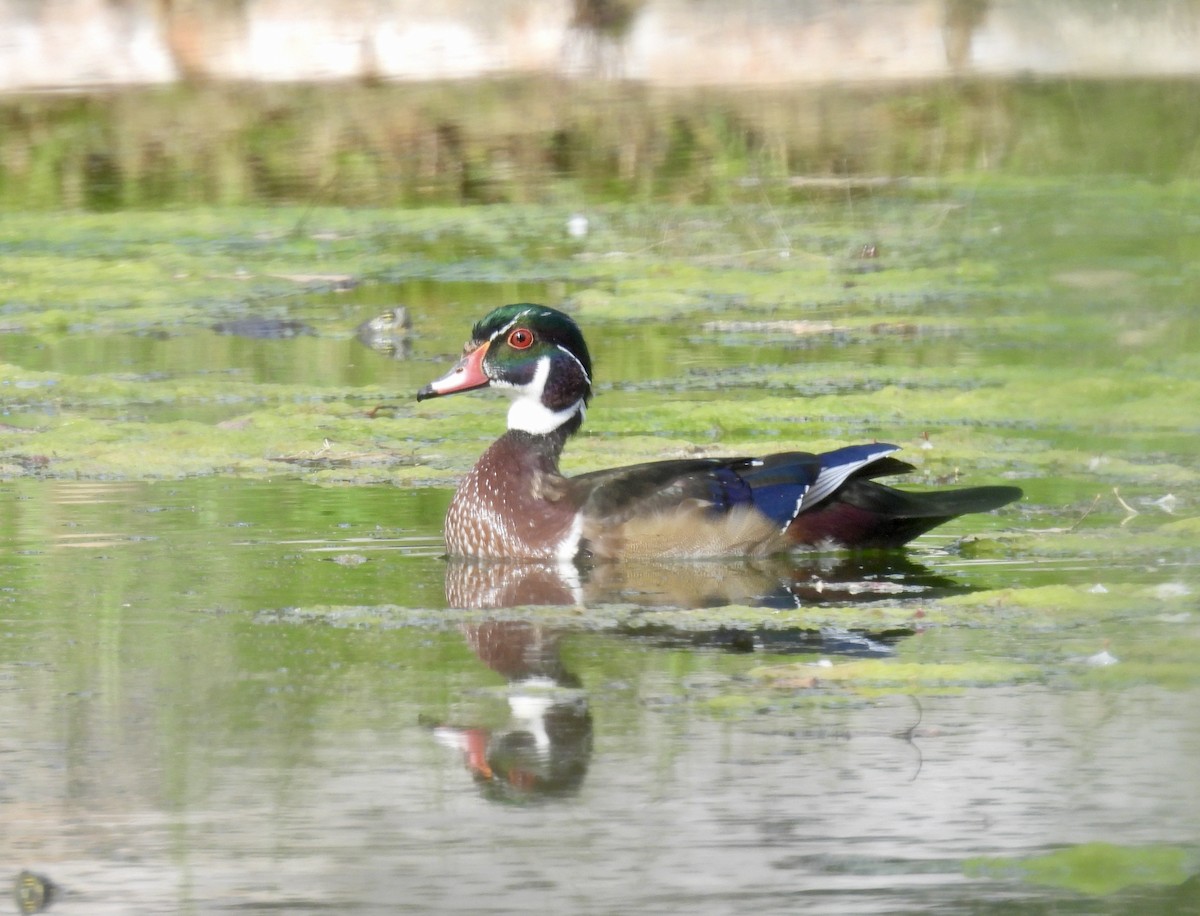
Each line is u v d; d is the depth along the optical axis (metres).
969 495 13.04
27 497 14.27
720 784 8.48
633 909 7.22
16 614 11.16
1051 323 20.70
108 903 7.39
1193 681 9.82
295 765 8.68
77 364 19.98
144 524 13.48
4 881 7.48
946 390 17.98
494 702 9.56
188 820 8.09
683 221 28.22
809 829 8.00
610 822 8.08
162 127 34.03
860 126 33.00
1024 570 12.30
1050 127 28.23
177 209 29.61
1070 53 33.31
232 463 15.45
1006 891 7.39
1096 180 24.27
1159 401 17.27
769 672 10.05
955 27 35.31
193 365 19.92
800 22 37.22
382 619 11.15
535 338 13.23
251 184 30.97
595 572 12.49
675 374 19.19
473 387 13.30
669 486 12.80
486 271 25.30
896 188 29.23
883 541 12.99
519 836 7.94
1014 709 9.45
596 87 36.34
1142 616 11.06
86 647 10.51
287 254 26.59
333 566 12.45
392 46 37.22
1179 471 14.99
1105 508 13.93
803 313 22.67
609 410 17.02
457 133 33.50
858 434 16.28
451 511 12.98
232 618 11.13
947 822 8.05
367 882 7.46
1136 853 7.73
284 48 37.06
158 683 9.88
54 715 9.37
